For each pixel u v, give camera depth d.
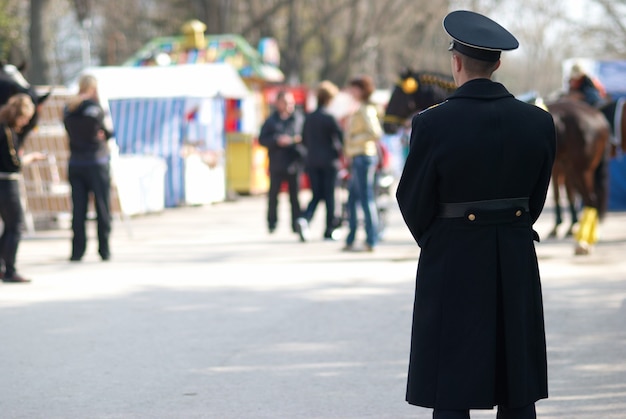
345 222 25.56
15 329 13.14
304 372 10.89
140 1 71.75
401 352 11.73
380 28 70.62
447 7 75.00
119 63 69.56
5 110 16.22
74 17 67.38
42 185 23.53
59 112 23.06
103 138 19.16
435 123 6.99
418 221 7.14
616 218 27.66
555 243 21.67
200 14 55.91
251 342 12.30
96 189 19.16
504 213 7.04
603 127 19.89
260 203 34.22
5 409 9.65
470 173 6.96
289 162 23.52
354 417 9.32
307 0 70.62
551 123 7.19
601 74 28.62
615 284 16.17
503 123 6.99
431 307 7.03
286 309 14.34
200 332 12.88
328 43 71.56
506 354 6.98
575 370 10.95
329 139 22.64
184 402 9.83
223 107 34.03
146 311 14.28
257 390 10.22
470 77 7.12
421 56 82.88
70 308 14.55
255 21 65.19
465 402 6.89
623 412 9.41
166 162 31.64
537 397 7.15
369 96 20.39
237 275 17.52
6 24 43.72
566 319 13.56
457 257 7.00
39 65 37.41
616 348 11.91
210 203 33.34
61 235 24.42
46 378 10.74
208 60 37.06
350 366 11.12
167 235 24.34
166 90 29.09
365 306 14.52
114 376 10.80
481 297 6.96
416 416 9.33
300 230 22.69
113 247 21.89
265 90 38.59
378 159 23.20
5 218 16.70
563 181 23.62
